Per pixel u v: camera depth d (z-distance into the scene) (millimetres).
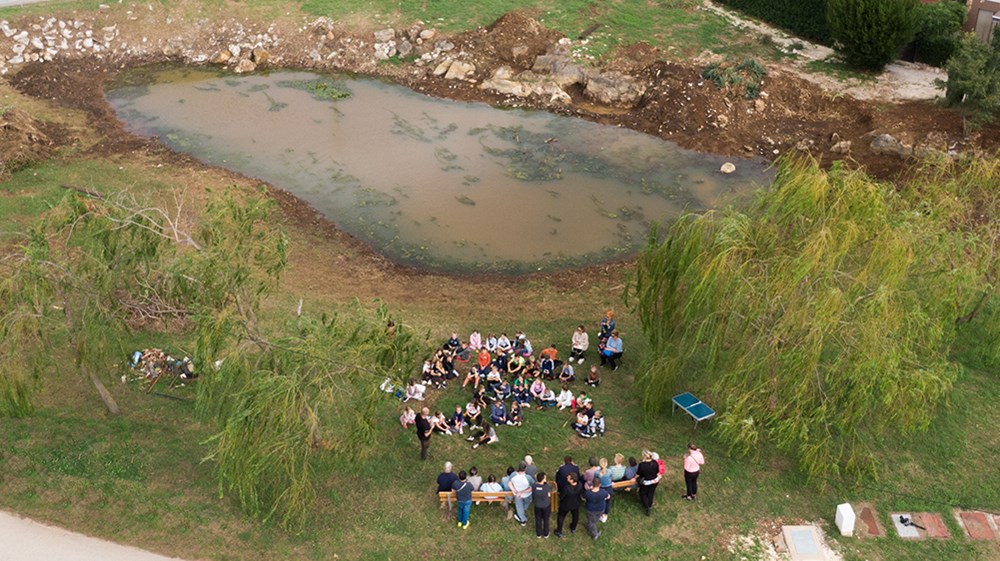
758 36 42219
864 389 17172
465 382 21625
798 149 35000
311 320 17062
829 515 17953
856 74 38938
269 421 15258
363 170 33625
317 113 38250
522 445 19797
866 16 37125
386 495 18047
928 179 23703
